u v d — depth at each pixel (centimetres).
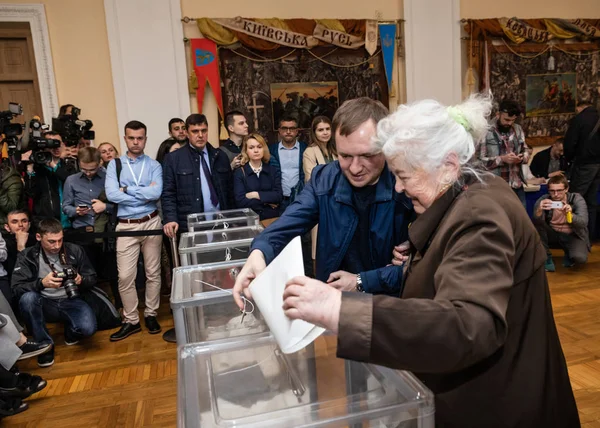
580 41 700
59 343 359
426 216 94
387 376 88
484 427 93
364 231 150
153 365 312
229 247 215
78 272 348
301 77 607
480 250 79
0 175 375
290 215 152
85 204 399
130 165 360
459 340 71
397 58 638
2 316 259
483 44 656
